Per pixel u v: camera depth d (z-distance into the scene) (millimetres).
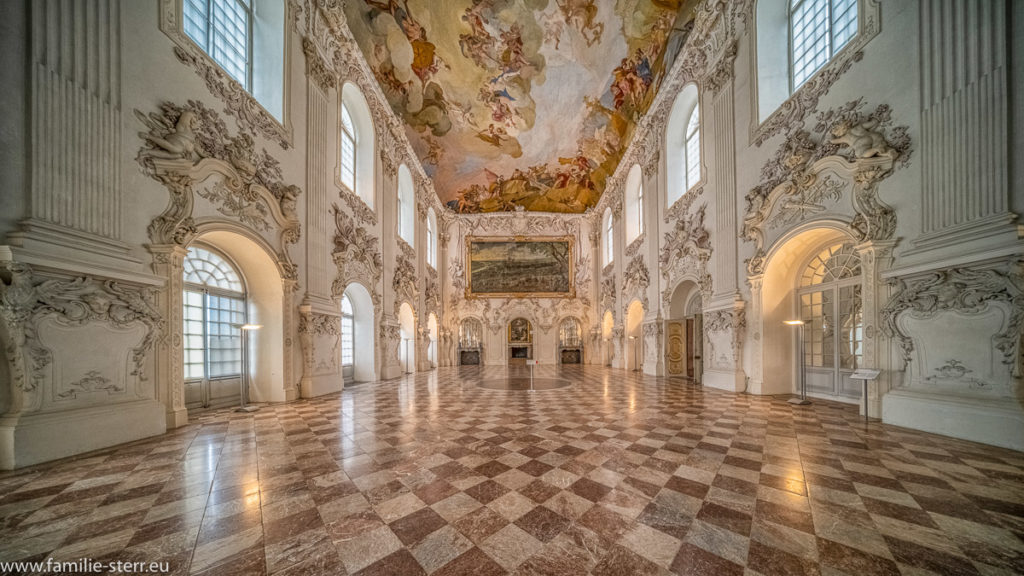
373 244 11438
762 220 7684
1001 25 4141
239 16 7391
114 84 4590
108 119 4504
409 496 2883
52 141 4008
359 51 10484
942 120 4629
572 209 21641
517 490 2979
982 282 4230
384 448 4180
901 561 1966
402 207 15695
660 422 5375
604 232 20047
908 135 5008
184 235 5309
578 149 18609
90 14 4391
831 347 7133
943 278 4578
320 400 7598
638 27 12156
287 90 7730
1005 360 4043
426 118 15680
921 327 4836
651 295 13250
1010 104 4090
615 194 17766
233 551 2127
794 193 6832
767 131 7520
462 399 7727
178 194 5285
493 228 21688
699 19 9523
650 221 13273
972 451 3840
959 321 4438
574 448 4121
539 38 14133
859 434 4590
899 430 4754
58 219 4000
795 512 2549
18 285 3600
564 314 21219
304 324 7891
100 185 4395
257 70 7703
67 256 3990
